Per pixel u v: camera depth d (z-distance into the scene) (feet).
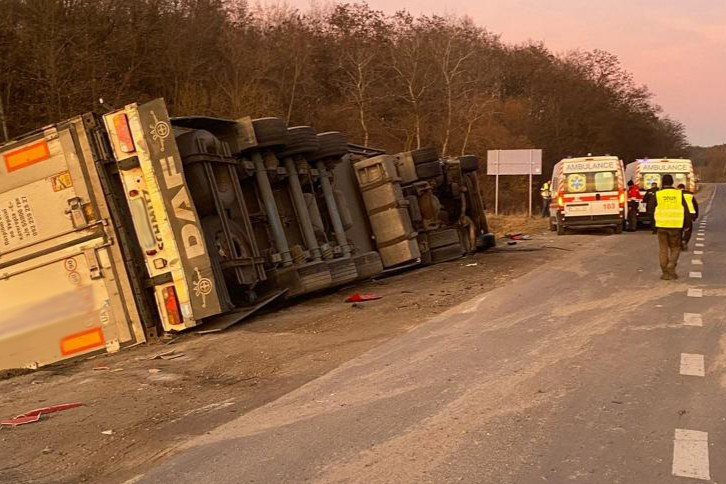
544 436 17.13
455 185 58.29
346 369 24.12
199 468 16.02
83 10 82.43
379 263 45.06
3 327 31.55
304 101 146.10
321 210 44.19
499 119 187.32
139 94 91.35
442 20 168.66
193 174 32.07
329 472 15.48
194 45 107.14
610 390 20.56
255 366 25.58
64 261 31.22
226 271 33.09
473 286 41.65
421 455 16.21
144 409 21.01
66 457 17.31
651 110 272.10
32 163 31.27
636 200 85.81
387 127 161.48
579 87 222.28
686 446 16.35
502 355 24.88
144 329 30.91
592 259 53.78
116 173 31.24
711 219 113.19
